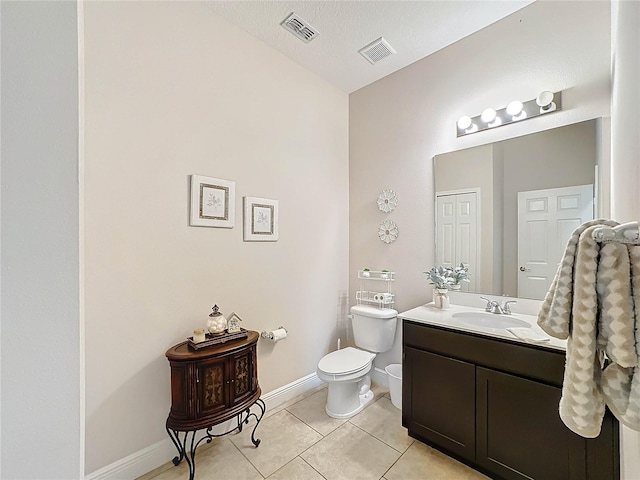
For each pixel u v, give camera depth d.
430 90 2.27
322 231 2.62
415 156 2.36
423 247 2.30
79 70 0.48
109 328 1.46
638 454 0.79
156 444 1.61
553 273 1.69
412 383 1.79
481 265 1.98
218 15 1.89
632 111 0.86
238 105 2.00
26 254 0.42
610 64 1.52
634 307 0.67
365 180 2.72
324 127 2.63
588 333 0.74
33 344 0.43
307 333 2.48
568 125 1.65
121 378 1.50
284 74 2.29
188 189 1.75
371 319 2.35
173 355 1.50
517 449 1.37
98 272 1.43
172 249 1.68
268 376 2.19
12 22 0.41
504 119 1.88
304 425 1.98
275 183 2.23
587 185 1.58
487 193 1.96
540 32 1.75
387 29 2.00
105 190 1.45
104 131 1.44
